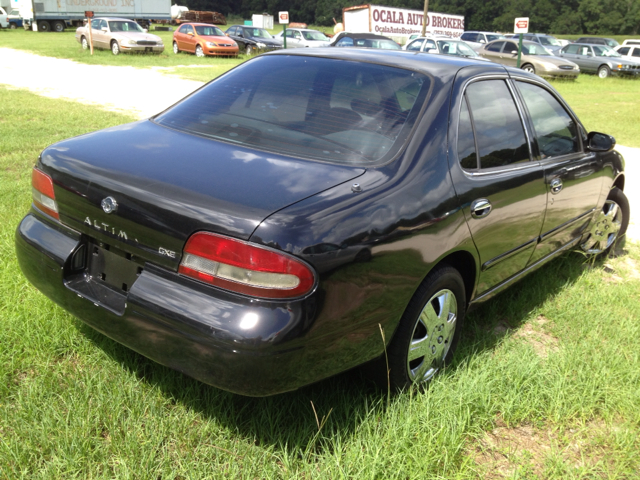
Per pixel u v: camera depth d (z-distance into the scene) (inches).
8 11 1865.2
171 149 100.8
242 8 4598.9
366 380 109.2
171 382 103.1
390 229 90.5
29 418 93.0
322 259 81.2
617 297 166.4
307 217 81.6
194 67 797.2
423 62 121.0
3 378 101.6
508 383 114.1
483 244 116.5
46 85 546.6
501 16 3695.9
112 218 90.4
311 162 96.7
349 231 84.9
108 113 392.2
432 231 98.8
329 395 104.7
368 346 93.7
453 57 131.9
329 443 95.4
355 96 110.9
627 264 199.6
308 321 80.4
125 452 87.2
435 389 108.3
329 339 85.0
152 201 85.6
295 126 106.5
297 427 97.0
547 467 96.7
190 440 91.2
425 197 98.3
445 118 108.9
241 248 78.7
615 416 112.8
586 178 160.9
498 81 130.9
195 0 4389.8
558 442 103.9
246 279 78.9
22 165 244.1
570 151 156.8
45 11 1501.0
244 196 83.7
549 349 134.5
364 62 119.9
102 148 102.8
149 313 84.5
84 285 98.0
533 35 1187.3
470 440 101.4
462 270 120.7
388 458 89.9
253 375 78.9
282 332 78.2
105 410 95.6
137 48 904.3
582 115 565.6
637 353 131.6
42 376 101.7
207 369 80.7
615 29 3629.4
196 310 80.7
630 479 96.3
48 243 101.2
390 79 114.3
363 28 1262.3
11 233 160.9
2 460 84.3
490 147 120.3
